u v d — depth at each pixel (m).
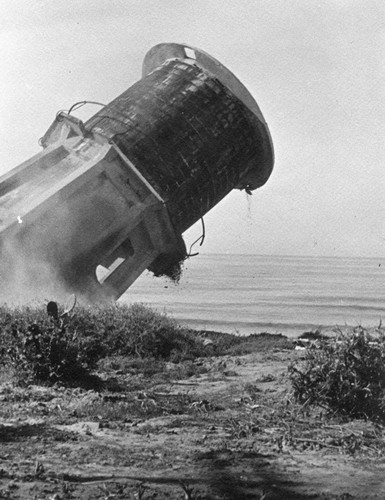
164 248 23.06
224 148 23.19
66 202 20.52
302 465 7.83
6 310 15.66
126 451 8.04
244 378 13.55
